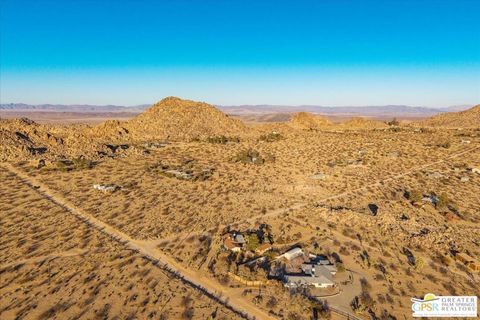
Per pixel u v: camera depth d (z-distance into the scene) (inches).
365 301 1386.6
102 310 1330.0
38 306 1355.8
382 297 1427.2
